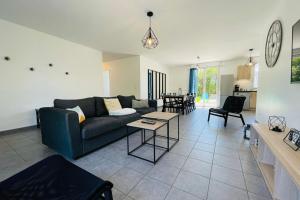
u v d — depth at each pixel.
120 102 3.73
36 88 3.47
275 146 1.28
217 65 7.16
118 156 2.06
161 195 1.32
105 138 2.37
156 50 5.10
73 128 1.88
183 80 8.27
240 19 2.82
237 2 2.28
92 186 0.93
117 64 6.62
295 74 1.65
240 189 1.38
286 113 1.95
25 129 3.31
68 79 4.14
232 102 3.99
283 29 2.13
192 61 7.14
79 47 4.40
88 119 2.56
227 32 3.46
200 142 2.57
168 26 3.13
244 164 1.83
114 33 3.54
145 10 2.50
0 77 2.94
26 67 3.29
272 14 2.59
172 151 2.22
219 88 7.12
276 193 1.22
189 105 5.95
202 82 7.73
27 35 3.26
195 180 1.52
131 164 1.85
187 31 3.40
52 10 2.52
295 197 1.16
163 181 1.51
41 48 3.51
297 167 0.95
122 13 2.61
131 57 6.10
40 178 1.01
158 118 2.41
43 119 2.22
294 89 1.74
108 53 5.49
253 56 6.02
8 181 0.98
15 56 3.11
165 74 8.12
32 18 2.82
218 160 1.93
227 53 5.52
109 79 7.00
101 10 2.51
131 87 6.25
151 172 1.67
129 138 2.77
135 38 3.89
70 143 1.86
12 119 3.13
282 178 1.19
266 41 2.95
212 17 2.74
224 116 3.69
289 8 1.95
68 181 0.98
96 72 4.97
